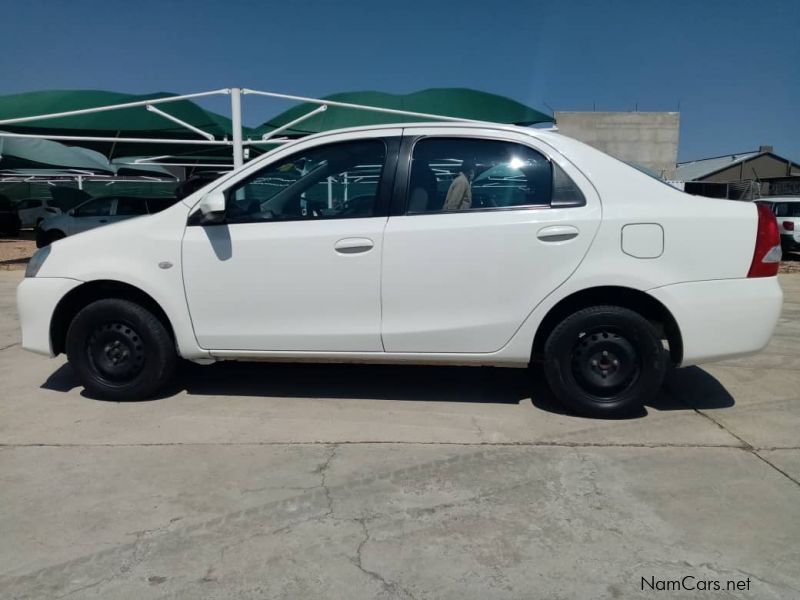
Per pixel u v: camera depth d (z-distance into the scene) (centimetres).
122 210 1622
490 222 386
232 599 236
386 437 382
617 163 393
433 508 300
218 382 486
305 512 297
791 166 4416
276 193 417
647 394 398
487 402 442
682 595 238
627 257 378
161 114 888
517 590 241
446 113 1088
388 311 397
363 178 409
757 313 379
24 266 1489
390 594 239
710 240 375
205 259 408
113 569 254
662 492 314
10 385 484
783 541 271
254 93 880
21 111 1034
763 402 443
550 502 305
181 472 337
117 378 438
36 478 330
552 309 401
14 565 257
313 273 399
